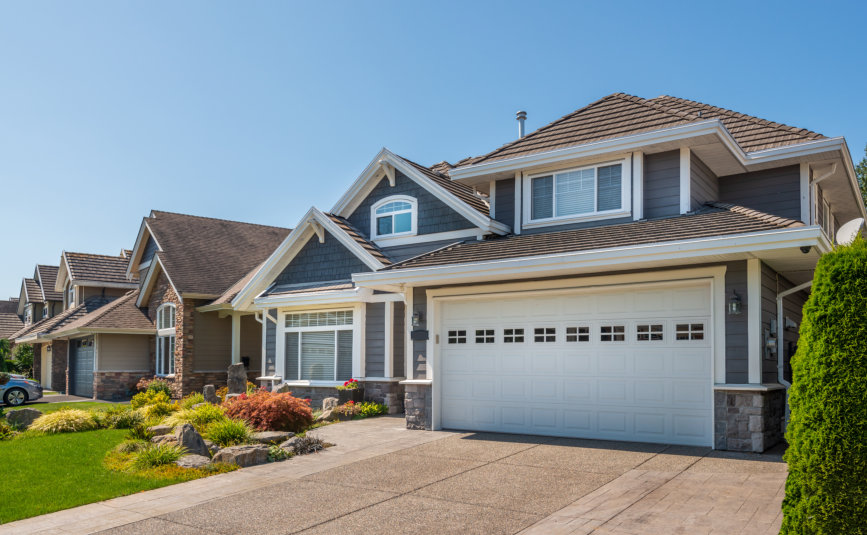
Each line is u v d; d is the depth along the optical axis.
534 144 14.85
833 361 5.13
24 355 37.19
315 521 7.43
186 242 26.42
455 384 13.46
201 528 7.29
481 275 12.12
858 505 4.90
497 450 10.95
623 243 11.09
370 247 17.94
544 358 12.41
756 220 10.55
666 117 13.35
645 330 11.38
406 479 9.18
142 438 12.57
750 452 9.98
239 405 13.64
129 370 26.25
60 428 14.14
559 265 11.20
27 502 8.36
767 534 6.31
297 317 18.95
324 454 11.12
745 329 10.19
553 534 6.66
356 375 17.22
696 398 10.79
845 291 5.21
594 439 11.70
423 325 13.77
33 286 39.47
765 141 14.19
